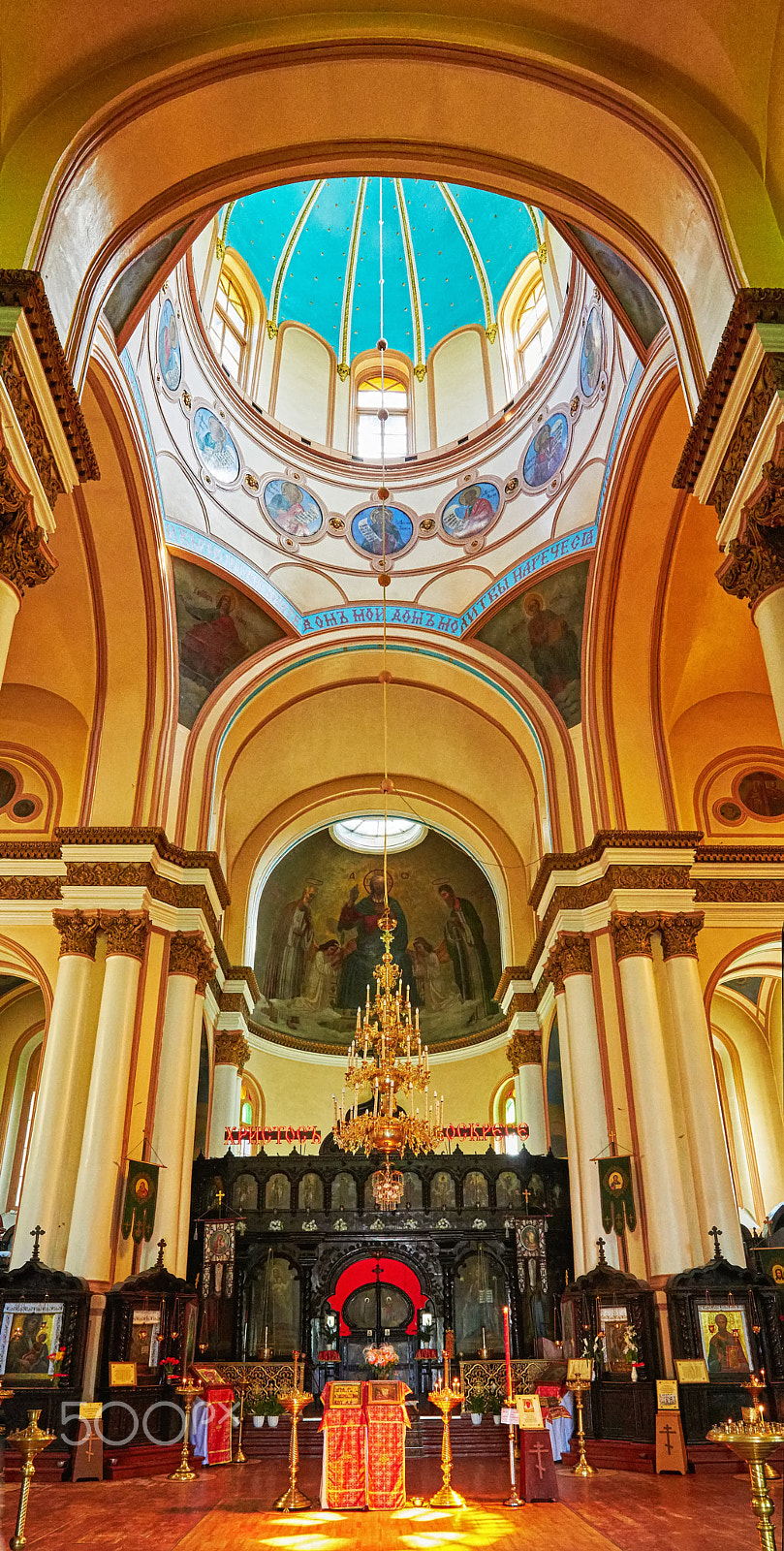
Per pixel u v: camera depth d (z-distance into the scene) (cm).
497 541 1909
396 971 1464
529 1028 2091
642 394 1440
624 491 1556
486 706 2003
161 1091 1519
